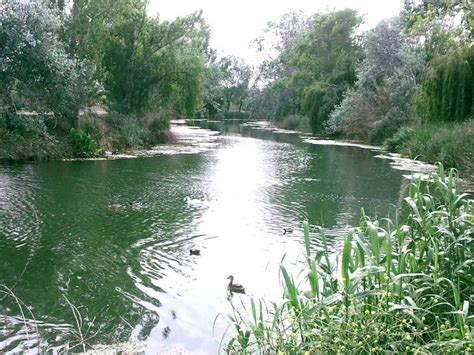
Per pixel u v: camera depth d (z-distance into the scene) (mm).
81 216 12008
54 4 24594
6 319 6516
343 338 3863
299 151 30531
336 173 21141
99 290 7629
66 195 14336
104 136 25594
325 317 4305
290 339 4438
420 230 5258
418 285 4906
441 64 26672
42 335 6137
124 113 30219
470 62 26109
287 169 22094
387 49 38219
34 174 17594
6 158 19969
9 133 20625
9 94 20672
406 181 19188
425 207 5285
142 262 8945
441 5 24562
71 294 7438
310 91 46438
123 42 29906
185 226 11508
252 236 10859
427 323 4652
